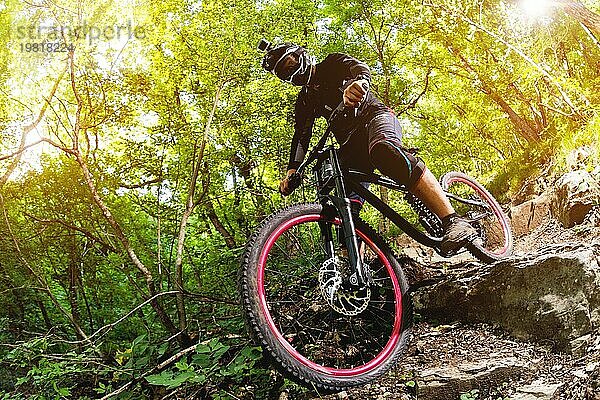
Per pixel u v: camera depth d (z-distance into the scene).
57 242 6.50
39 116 5.45
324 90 3.35
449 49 10.18
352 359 3.75
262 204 7.43
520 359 3.29
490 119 14.72
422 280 4.62
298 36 8.25
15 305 6.72
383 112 3.21
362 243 3.31
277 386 3.68
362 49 12.12
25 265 5.96
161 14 5.39
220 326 4.56
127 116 6.07
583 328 3.23
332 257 3.09
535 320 3.47
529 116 12.06
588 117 6.75
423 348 3.66
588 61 8.92
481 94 12.45
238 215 7.48
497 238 4.58
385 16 11.79
